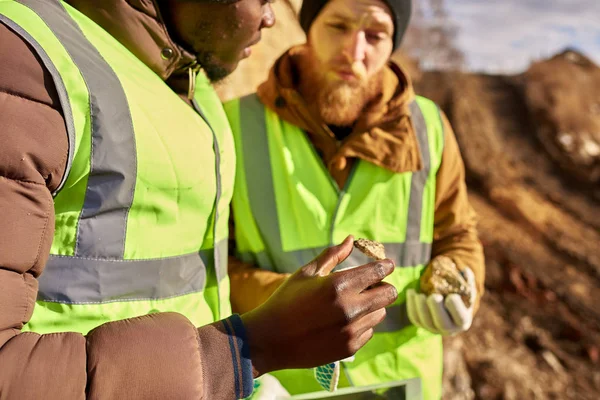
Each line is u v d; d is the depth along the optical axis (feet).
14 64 2.55
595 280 16.02
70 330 3.10
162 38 3.42
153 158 3.21
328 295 2.83
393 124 5.64
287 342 2.82
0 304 2.36
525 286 15.06
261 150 5.67
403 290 5.66
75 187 2.95
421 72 26.61
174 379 2.55
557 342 13.16
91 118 2.87
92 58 3.00
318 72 5.66
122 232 3.21
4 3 2.81
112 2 3.26
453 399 10.46
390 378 5.59
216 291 4.15
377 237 5.59
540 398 10.98
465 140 22.20
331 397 4.06
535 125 23.62
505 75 27.84
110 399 2.44
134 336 2.59
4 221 2.38
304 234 5.57
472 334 12.67
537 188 20.51
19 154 2.45
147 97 3.30
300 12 6.01
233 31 3.55
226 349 2.75
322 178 5.60
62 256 3.04
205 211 3.81
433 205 5.90
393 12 5.44
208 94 4.18
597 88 26.45
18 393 2.28
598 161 21.76
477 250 6.05
